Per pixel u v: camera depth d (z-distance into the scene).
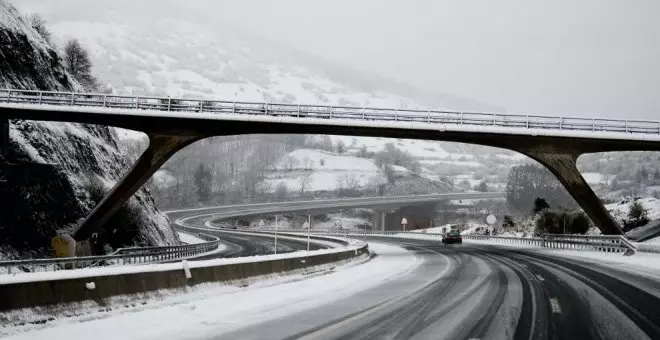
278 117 35.97
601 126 36.75
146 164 36.16
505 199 164.62
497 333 9.55
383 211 136.50
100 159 47.94
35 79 46.56
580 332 9.57
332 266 25.84
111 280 11.41
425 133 36.75
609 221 37.00
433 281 19.00
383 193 184.00
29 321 9.33
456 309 12.38
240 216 122.44
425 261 30.27
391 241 66.06
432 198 145.62
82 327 9.62
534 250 40.81
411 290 16.30
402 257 34.91
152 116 35.62
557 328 9.95
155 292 12.52
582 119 36.81
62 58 57.41
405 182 196.25
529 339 9.02
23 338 8.65
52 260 23.73
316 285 17.84
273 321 10.83
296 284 18.09
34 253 33.84
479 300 13.82
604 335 9.30
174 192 174.25
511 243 53.91
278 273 19.23
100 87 71.62
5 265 21.33
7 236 33.09
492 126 36.62
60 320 9.84
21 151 37.34
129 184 36.00
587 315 11.37
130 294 11.79
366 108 36.53
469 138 37.25
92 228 35.88
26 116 35.69
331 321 10.85
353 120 36.19
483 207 157.62
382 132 36.91
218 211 130.00
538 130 36.47
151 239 45.81
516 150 37.59
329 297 14.67
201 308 12.29
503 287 16.70
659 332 9.56
